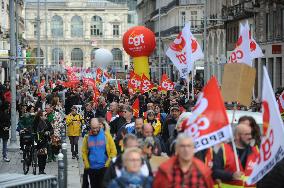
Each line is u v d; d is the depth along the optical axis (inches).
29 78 6402.6
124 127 1175.6
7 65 4520.2
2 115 1747.0
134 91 2593.5
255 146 854.5
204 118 787.4
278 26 3447.3
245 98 985.5
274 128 775.1
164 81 2571.4
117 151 1167.0
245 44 1571.1
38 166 1579.7
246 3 3870.6
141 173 705.6
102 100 1974.7
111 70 7613.2
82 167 1659.7
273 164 783.7
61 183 1095.0
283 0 3238.2
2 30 4635.8
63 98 3073.3
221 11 4677.7
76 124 1824.6
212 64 4995.1
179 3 6210.6
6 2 4958.2
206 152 812.0
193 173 690.8
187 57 1855.3
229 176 794.8
